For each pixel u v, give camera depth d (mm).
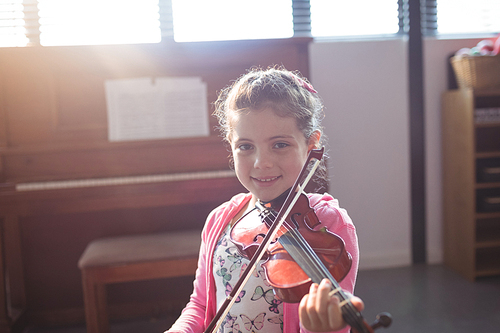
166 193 2160
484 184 2680
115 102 2225
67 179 2139
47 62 2201
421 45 2932
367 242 3045
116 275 1926
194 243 2055
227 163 2271
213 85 2307
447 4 3018
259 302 847
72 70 2225
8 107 2191
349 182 2984
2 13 2484
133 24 2703
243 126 803
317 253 729
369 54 2916
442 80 2988
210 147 2260
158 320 2391
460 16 3035
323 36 2945
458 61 2682
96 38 2646
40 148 2141
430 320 2250
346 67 2904
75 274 2385
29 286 2357
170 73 2277
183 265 1964
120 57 2242
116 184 2115
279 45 2322
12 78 2188
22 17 2508
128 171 2211
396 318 2287
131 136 2225
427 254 3109
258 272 853
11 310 2299
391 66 2941
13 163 2135
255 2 2896
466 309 2357
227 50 2295
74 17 2596
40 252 2350
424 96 2980
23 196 2053
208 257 964
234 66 2312
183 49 2271
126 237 2230
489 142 3039
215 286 938
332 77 2902
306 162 777
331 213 848
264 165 798
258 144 802
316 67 2885
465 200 2754
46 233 2344
